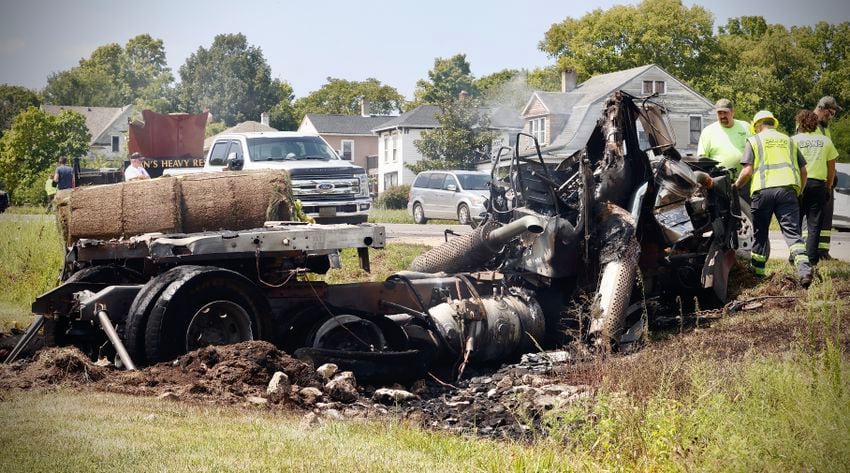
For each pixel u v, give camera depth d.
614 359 17.38
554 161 23.44
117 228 18.94
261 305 17.06
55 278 29.03
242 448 10.89
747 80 113.44
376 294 19.47
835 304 17.08
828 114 24.34
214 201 19.41
